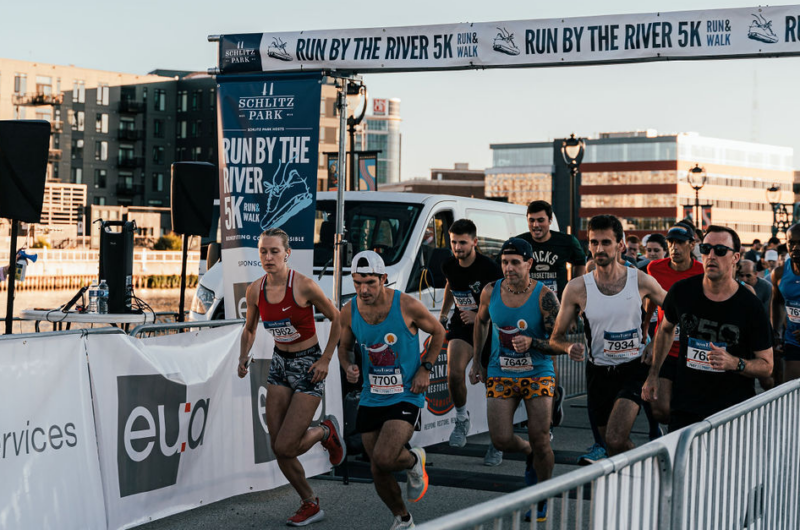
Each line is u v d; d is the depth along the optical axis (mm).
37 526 4793
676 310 5273
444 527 2260
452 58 7688
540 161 137125
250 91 8070
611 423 5516
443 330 5262
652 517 3420
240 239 8062
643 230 127875
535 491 2646
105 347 5328
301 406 5652
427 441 8328
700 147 129375
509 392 5828
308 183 7859
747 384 5176
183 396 5930
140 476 5574
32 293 59219
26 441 4777
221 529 5656
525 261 5664
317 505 5824
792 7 6945
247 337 5961
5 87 88000
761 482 4531
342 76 7992
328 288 8867
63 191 80625
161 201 95625
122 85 93375
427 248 9266
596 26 7367
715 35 7102
